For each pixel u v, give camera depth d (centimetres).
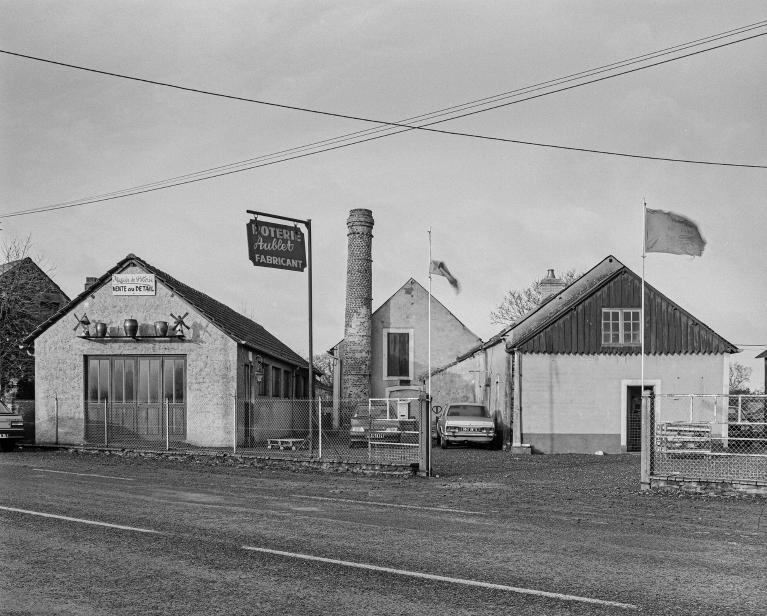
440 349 4356
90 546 931
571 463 2402
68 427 2767
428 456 1928
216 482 1714
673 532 1091
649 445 1644
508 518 1204
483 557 885
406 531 1058
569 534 1055
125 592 723
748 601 707
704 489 1578
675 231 2392
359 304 4169
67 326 2794
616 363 2995
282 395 3547
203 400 2678
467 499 1460
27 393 4341
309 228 2744
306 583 757
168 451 2373
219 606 677
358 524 1116
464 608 674
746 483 1548
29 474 1834
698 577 798
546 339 3003
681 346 2984
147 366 2738
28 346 2875
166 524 1094
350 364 4138
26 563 841
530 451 2953
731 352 2977
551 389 2991
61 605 681
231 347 2675
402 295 4378
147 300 2747
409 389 4262
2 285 4275
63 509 1233
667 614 663
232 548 923
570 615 657
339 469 2008
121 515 1177
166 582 759
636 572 818
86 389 2773
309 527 1083
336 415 3656
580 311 3019
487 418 3266
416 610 667
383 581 767
